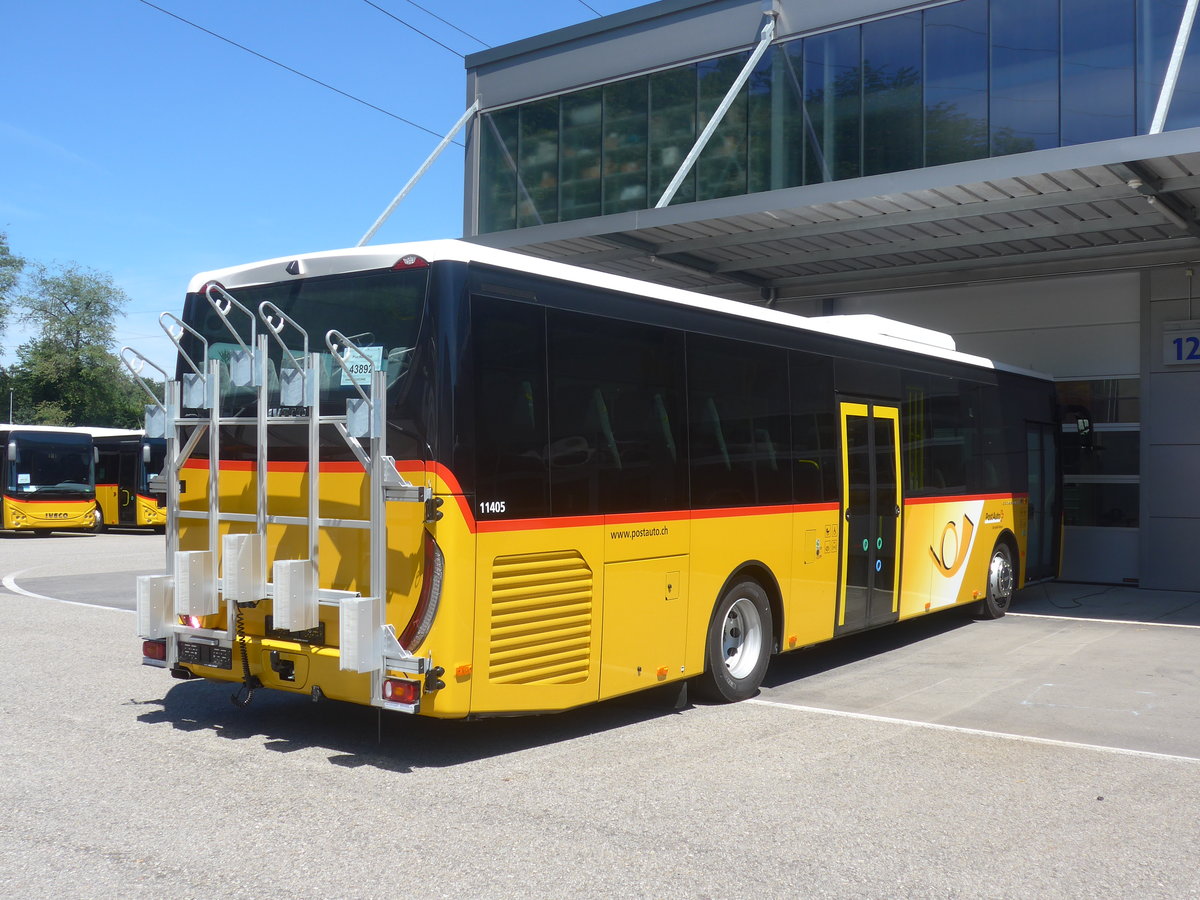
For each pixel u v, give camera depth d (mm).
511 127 21234
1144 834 5199
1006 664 9898
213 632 6676
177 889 4285
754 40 18094
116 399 68500
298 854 4699
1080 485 16266
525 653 6254
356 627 5738
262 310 6352
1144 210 13172
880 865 4707
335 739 6773
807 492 8969
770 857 4777
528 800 5547
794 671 9562
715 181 18453
